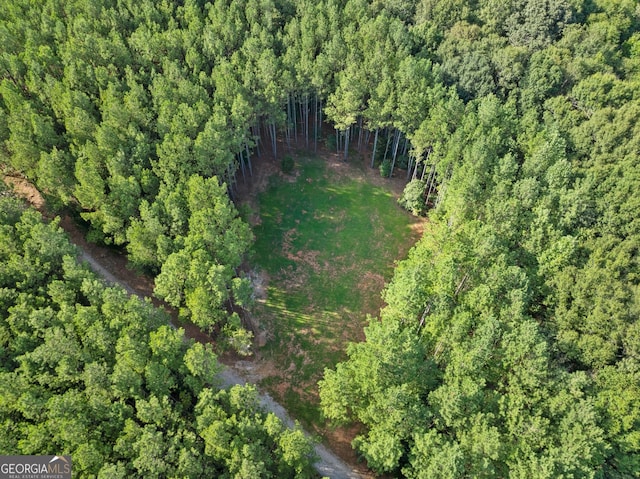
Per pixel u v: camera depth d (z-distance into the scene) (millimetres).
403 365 53750
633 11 110625
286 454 49031
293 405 66438
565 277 62688
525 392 54094
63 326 58000
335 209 92812
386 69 87938
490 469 47375
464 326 56188
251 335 66125
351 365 58125
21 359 53625
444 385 53344
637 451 52062
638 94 86625
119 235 73188
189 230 70938
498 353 56000
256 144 91875
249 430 50094
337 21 99875
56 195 77312
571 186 76625
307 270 82500
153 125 82188
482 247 63188
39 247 64188
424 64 89938
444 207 76500
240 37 96938
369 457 53469
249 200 92875
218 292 62656
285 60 90438
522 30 99375
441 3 101938
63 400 49812
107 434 51219
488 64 91688
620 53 101062
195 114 78688
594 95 86250
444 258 63094
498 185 72438
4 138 78500
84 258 79312
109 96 79562
